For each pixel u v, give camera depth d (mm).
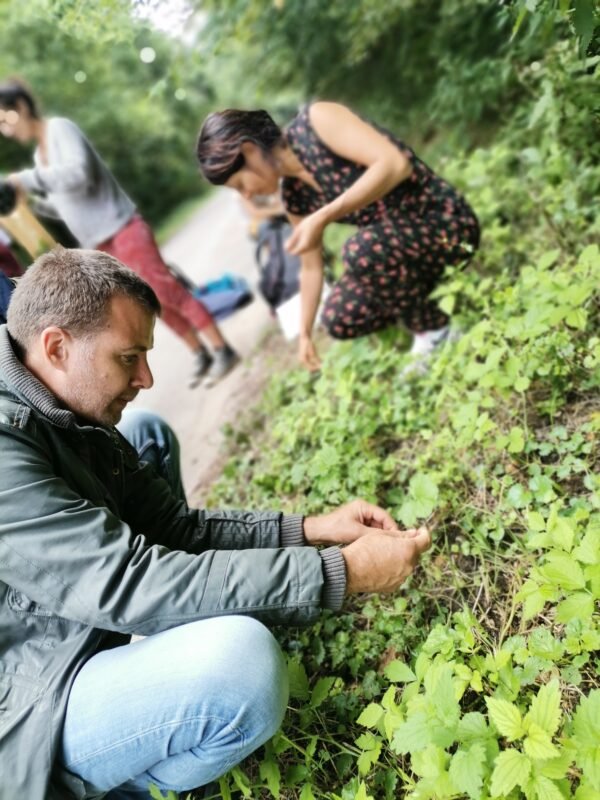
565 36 2746
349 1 4613
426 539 1559
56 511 1316
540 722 1151
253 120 2199
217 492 2857
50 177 3311
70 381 1416
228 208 11031
